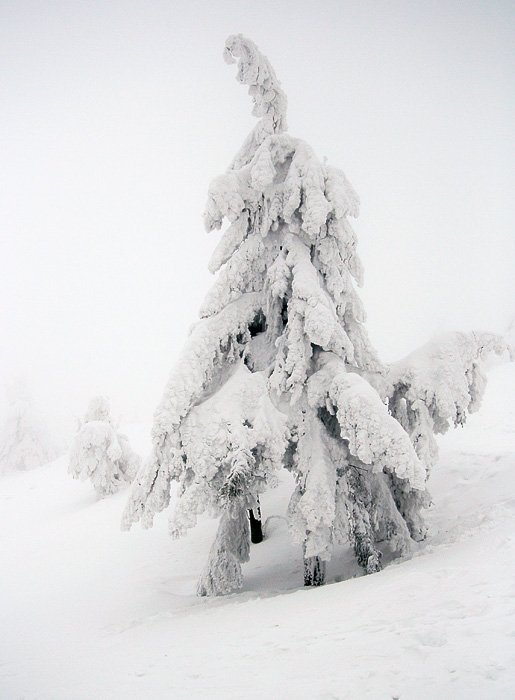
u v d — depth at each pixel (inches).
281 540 556.4
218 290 438.0
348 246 447.5
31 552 701.9
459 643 159.8
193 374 400.8
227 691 167.2
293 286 405.4
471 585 221.6
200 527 678.5
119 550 647.8
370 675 152.4
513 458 529.3
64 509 944.3
